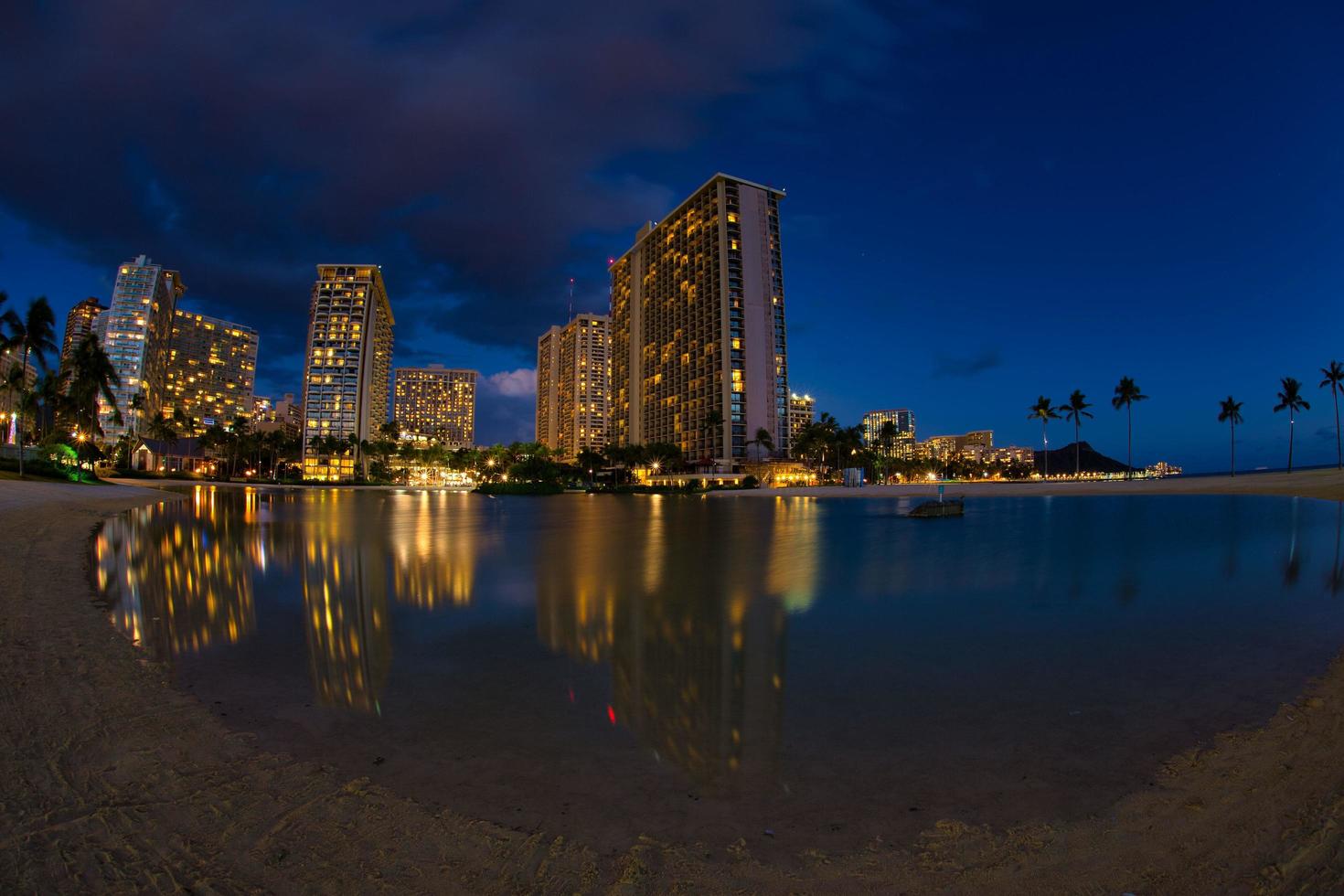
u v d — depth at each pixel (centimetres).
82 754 570
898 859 429
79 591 1384
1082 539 2598
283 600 1378
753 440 14788
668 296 17675
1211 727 654
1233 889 388
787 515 5088
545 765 582
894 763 587
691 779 557
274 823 464
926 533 3150
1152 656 924
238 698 750
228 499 6581
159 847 428
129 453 13638
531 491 11281
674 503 7869
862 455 15600
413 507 6228
